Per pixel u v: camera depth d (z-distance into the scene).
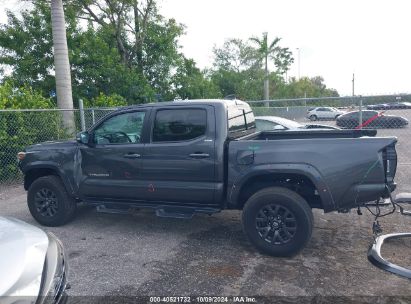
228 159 4.55
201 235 5.28
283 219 4.32
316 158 4.16
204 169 4.69
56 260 2.78
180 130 4.87
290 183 4.60
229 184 4.56
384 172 4.03
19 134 9.62
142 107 5.14
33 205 5.84
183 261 4.40
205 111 4.75
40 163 5.71
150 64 23.64
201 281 3.90
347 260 4.31
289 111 15.24
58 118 10.63
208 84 27.41
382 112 10.76
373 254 3.83
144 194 5.09
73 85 19.00
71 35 18.88
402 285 3.72
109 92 19.94
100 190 5.38
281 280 3.87
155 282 3.90
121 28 22.86
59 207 5.69
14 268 2.41
